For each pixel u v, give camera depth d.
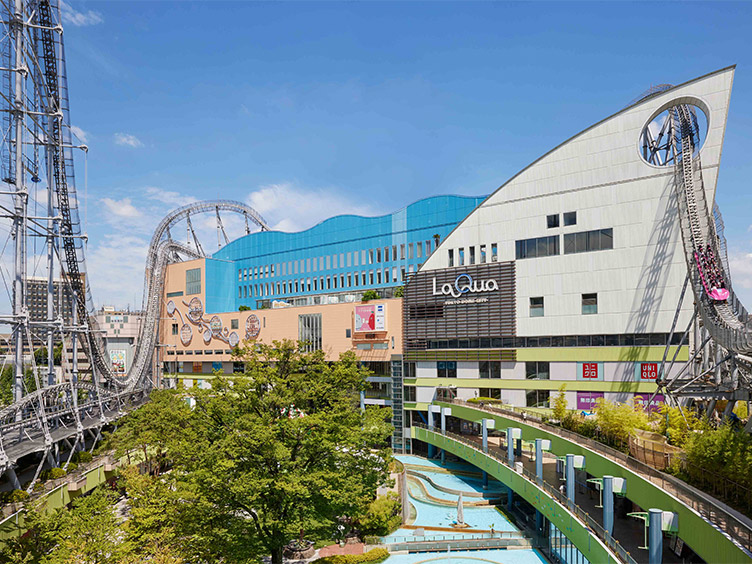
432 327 75.69
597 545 30.53
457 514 52.53
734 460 25.25
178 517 33.97
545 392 65.75
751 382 39.59
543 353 66.19
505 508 54.53
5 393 78.75
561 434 43.62
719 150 56.19
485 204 72.25
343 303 87.38
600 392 61.69
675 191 58.03
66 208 66.81
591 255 63.41
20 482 49.06
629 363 60.06
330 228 111.69
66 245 66.88
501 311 69.50
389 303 81.38
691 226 49.41
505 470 50.22
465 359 72.50
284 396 35.28
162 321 121.56
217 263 120.12
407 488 61.19
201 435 36.31
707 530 23.22
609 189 62.62
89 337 73.75
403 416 78.00
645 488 29.36
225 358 107.62
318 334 90.25
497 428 55.78
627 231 61.19
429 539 46.00
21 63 52.31
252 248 125.00
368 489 38.78
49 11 60.19
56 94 62.62
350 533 46.88
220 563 33.28
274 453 31.28
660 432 37.59
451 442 64.56
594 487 43.56
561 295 65.19
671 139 59.94
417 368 77.44
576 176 65.00
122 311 144.88
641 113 60.75
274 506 33.25
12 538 34.44
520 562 41.88
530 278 67.75
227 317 107.19
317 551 44.00
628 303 60.56
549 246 66.56
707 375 49.97
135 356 101.25
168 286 123.06
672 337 57.59
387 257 102.44
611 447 37.78
